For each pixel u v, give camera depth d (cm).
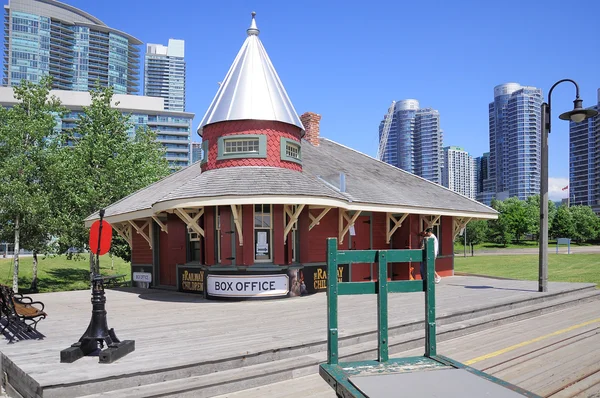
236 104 1345
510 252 5178
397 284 516
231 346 697
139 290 1683
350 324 872
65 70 19575
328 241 502
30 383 545
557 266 2956
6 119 2786
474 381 422
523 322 1074
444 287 1523
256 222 1292
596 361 733
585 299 1386
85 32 19912
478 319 1014
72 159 2806
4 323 947
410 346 814
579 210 8112
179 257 1556
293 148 1425
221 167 1349
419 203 1708
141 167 2933
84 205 2662
